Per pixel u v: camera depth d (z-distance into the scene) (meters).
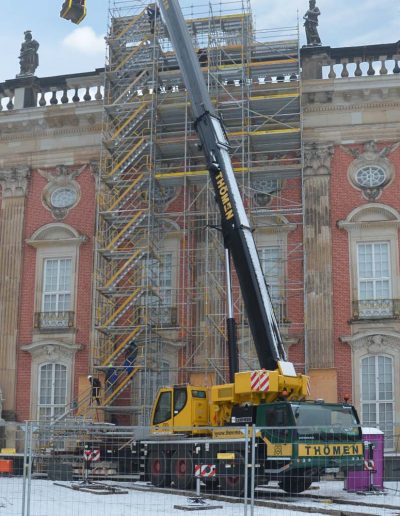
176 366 36.16
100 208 37.47
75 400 36.88
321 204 36.44
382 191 36.12
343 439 23.25
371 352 34.66
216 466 23.55
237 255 26.31
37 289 38.62
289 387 24.66
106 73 38.38
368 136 36.75
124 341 35.19
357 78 36.56
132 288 35.91
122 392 36.09
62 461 28.89
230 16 38.09
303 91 36.94
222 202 27.42
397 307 34.81
